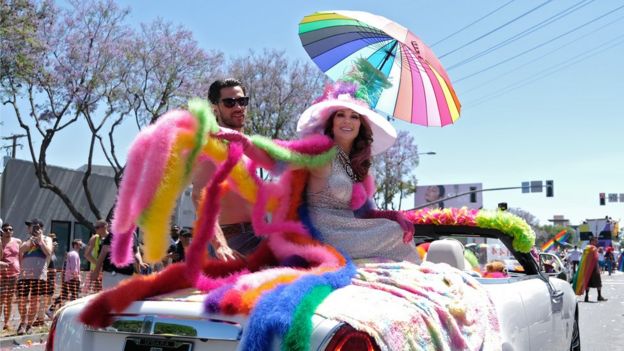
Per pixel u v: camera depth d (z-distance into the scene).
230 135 3.07
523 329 4.14
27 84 20.28
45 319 10.45
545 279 5.14
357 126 3.70
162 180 2.72
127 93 22.45
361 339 2.48
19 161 23.84
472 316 3.23
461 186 66.94
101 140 23.73
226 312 2.62
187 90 23.06
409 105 4.83
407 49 4.59
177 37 23.08
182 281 2.99
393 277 3.02
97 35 21.39
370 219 3.55
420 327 2.75
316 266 3.12
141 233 2.86
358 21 4.34
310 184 3.52
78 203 26.45
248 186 3.23
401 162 38.25
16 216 23.77
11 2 17.02
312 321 2.46
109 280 7.99
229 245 3.72
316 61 4.91
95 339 2.89
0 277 9.64
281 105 27.41
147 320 2.75
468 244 5.45
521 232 4.82
